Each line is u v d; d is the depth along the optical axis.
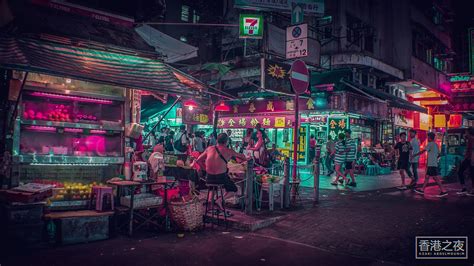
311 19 20.50
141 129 7.53
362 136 20.64
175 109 20.02
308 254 5.48
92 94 7.11
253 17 15.77
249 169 7.65
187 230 6.65
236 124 20.98
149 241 6.08
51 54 6.31
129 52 7.66
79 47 7.02
